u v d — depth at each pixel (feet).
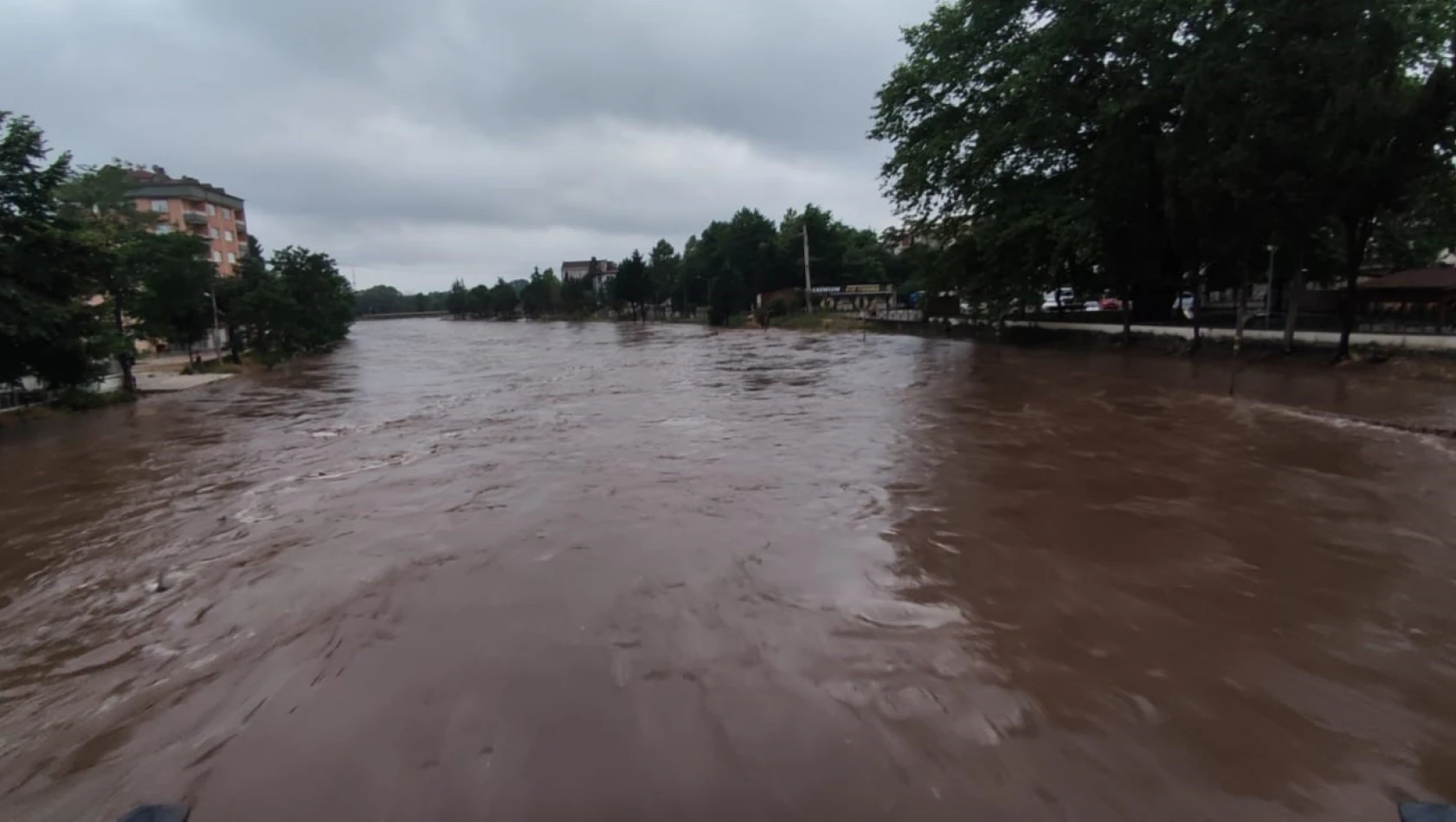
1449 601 19.26
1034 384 63.26
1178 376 61.52
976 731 13.92
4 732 15.21
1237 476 31.30
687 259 313.32
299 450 45.73
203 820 12.10
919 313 157.07
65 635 19.85
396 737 14.11
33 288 64.49
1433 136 47.65
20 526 30.99
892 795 12.16
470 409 61.26
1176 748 13.38
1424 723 14.10
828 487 31.60
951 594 20.20
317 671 16.85
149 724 15.17
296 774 13.16
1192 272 69.51
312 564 24.07
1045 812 11.77
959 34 93.04
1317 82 52.31
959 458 36.19
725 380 77.61
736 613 19.15
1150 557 22.57
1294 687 15.38
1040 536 24.59
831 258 238.07
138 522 30.99
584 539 25.35
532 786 12.53
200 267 116.06
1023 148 90.53
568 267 523.70
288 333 144.36
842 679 15.81
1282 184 52.95
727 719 14.38
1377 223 61.87
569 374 92.22
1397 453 34.14
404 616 19.61
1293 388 51.24
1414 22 59.26
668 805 12.00
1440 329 57.72
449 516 28.91
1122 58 76.69
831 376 78.23
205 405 72.64
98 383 78.95
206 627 19.72
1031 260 90.22
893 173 105.81
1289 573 21.22
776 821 11.59
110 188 123.03
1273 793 12.19
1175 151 64.95
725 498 30.30
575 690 15.53
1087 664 16.38
